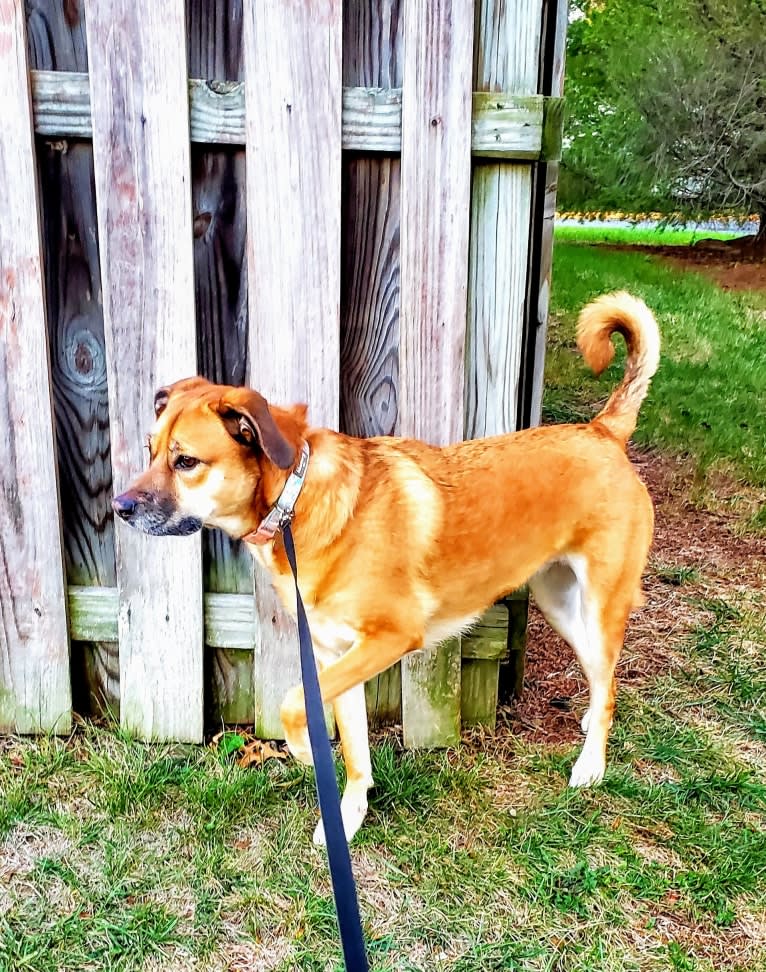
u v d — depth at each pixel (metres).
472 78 2.70
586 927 2.46
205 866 2.61
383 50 2.74
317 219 2.79
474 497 2.76
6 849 2.66
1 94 2.70
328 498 2.54
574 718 3.47
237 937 2.39
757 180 15.24
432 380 2.94
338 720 2.80
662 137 15.23
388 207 2.87
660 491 5.61
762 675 3.67
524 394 3.48
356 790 2.82
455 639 3.15
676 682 3.63
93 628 3.21
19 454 3.00
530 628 4.16
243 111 2.73
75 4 2.73
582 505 2.95
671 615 4.16
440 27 2.63
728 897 2.57
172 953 2.34
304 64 2.67
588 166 16.78
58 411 3.07
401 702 3.34
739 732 3.33
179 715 3.21
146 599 3.11
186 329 2.88
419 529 2.67
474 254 2.89
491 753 3.23
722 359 8.65
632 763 3.16
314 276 2.84
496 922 2.46
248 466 2.44
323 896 2.53
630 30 16.64
